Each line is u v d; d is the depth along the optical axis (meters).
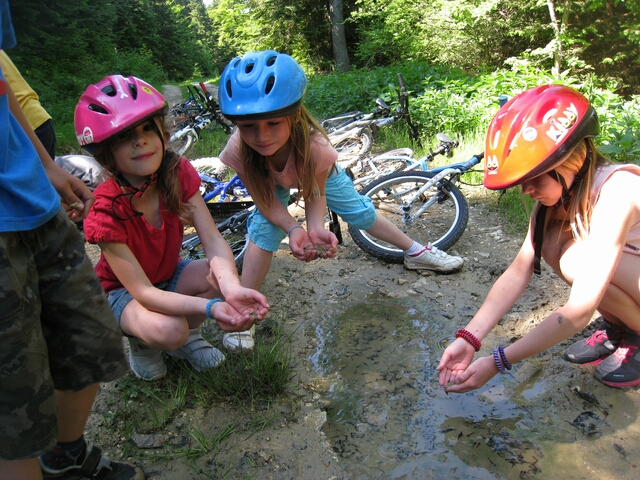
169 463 1.96
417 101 7.07
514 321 2.75
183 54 38.97
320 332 2.81
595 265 1.76
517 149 1.72
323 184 2.49
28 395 1.37
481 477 1.84
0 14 1.50
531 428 2.05
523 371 2.36
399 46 15.39
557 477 1.82
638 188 1.75
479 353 2.53
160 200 2.15
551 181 1.81
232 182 4.29
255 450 2.01
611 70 12.05
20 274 1.34
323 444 2.02
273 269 3.53
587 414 2.08
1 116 1.34
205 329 2.81
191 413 2.21
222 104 2.05
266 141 2.04
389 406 2.23
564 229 2.07
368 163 4.97
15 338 1.32
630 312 2.05
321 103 8.94
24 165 1.38
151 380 2.38
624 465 1.84
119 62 21.81
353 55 22.30
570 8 11.43
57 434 1.47
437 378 2.38
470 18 12.55
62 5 15.66
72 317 1.56
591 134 1.73
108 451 2.03
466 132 6.38
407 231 4.02
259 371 2.33
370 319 2.90
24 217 1.34
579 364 2.35
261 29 23.62
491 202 4.45
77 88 14.33
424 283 3.25
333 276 3.41
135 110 1.89
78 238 1.58
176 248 2.29
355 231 3.59
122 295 2.19
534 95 1.75
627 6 11.19
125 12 31.70
